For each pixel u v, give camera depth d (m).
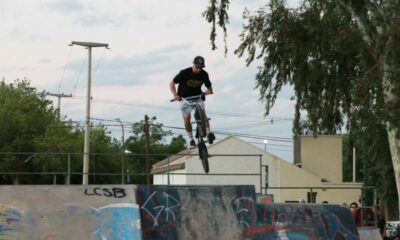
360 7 26.03
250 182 47.47
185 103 14.60
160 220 16.47
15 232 15.15
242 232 17.28
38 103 56.69
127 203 16.27
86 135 46.25
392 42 23.45
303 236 17.84
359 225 22.70
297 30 28.70
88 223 15.77
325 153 46.47
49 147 52.78
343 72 29.27
